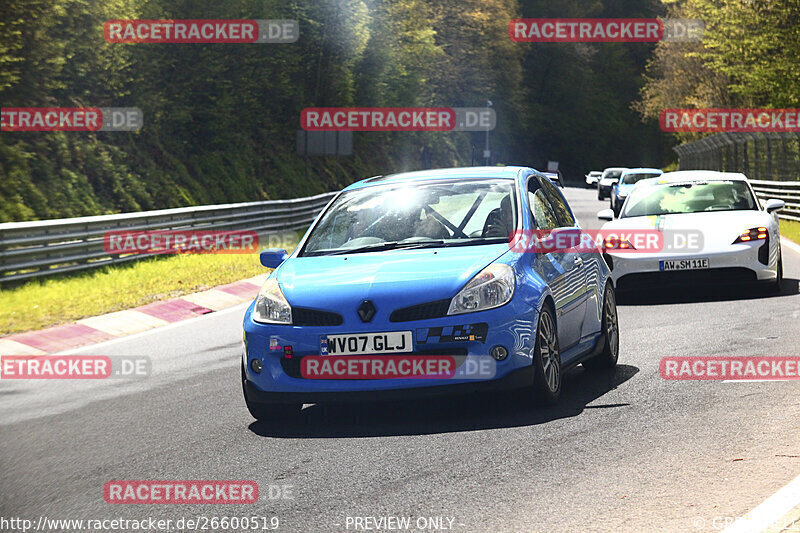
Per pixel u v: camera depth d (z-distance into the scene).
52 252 51.00
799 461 16.08
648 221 39.47
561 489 15.27
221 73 110.38
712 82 167.62
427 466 17.05
